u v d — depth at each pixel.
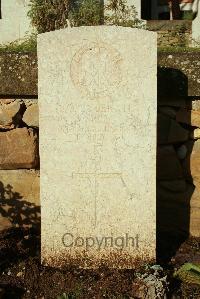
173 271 3.17
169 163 3.66
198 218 3.71
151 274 2.97
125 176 3.18
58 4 6.35
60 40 3.05
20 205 3.68
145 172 3.17
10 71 3.46
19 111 3.54
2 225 3.72
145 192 3.19
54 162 3.17
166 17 11.15
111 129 3.13
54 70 3.08
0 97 3.54
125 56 3.06
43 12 6.39
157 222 3.74
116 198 3.20
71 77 3.09
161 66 3.47
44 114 3.12
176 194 3.70
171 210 3.72
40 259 3.32
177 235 3.75
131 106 3.11
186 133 3.63
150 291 2.83
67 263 3.27
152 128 3.12
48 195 3.20
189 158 3.66
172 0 10.25
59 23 6.29
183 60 3.46
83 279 3.08
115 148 3.15
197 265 3.12
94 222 3.23
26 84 3.46
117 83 3.09
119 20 6.42
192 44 5.77
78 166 3.17
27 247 3.47
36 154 3.59
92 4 6.30
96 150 3.16
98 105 3.11
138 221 3.22
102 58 3.07
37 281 3.05
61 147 3.15
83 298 2.90
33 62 3.45
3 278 3.07
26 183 3.65
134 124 3.12
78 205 3.21
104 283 3.01
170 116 3.61
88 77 3.09
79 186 3.19
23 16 7.74
